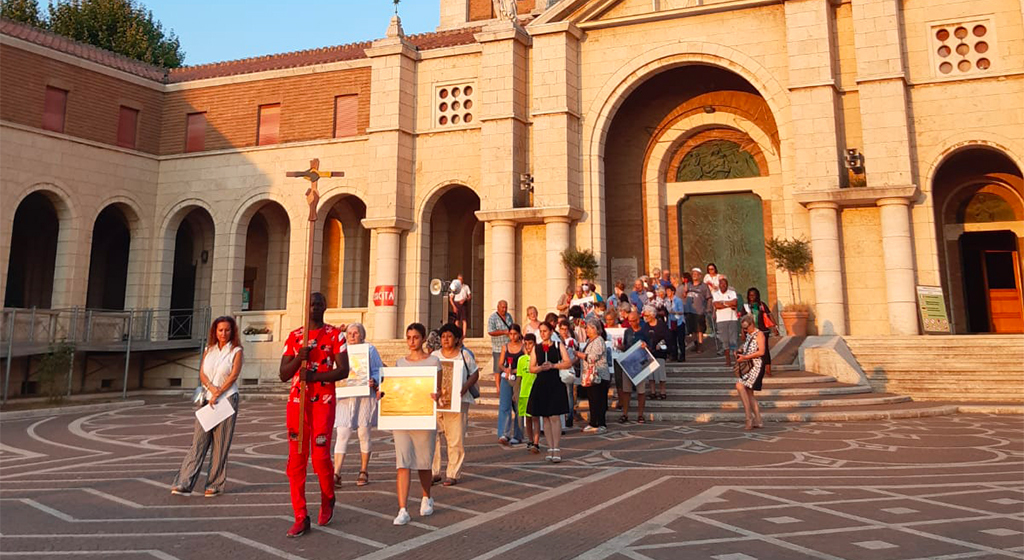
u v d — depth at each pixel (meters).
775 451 9.55
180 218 26.30
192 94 26.45
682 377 16.00
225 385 7.35
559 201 20.59
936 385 14.88
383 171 22.95
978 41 18.16
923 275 17.77
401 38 23.53
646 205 23.30
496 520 6.05
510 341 10.79
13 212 21.62
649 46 20.98
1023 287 20.77
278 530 5.80
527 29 21.53
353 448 10.69
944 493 6.94
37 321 20.72
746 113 22.33
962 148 17.95
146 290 25.25
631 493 7.07
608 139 24.02
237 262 25.06
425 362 6.74
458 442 7.67
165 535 5.67
